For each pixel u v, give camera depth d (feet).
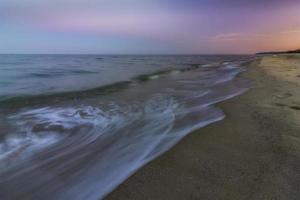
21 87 37.47
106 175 10.13
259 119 17.35
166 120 18.24
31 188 9.32
